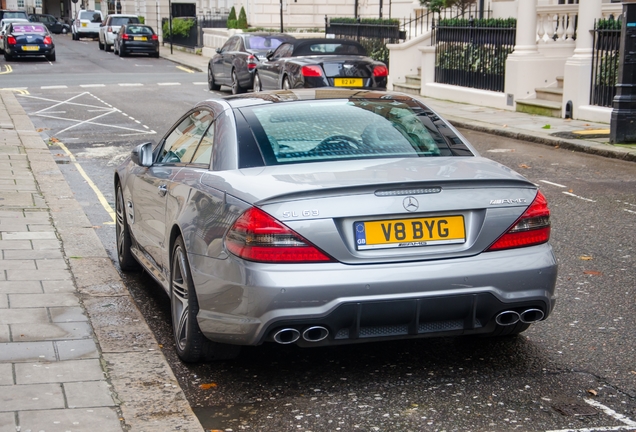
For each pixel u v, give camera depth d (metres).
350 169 4.38
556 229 8.02
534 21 17.77
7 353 4.68
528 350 4.93
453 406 4.14
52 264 6.64
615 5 17.91
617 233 7.84
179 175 5.09
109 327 5.22
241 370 4.67
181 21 47.72
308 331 4.09
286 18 40.38
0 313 5.37
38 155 12.54
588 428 3.88
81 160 12.70
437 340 5.11
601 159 12.33
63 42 55.09
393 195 4.14
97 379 4.34
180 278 4.88
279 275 4.01
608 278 6.41
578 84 16.08
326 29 29.12
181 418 3.94
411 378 4.52
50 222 8.12
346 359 4.81
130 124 17.05
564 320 5.46
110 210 9.19
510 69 18.11
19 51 37.03
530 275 4.29
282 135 4.76
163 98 22.30
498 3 24.08
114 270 6.59
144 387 4.29
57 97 22.48
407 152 4.74
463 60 20.34
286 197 4.07
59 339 4.94
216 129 4.97
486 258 4.24
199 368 4.71
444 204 4.20
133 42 40.81
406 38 25.30
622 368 4.63
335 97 5.33
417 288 4.10
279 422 3.99
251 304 4.05
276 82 19.39
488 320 4.30
